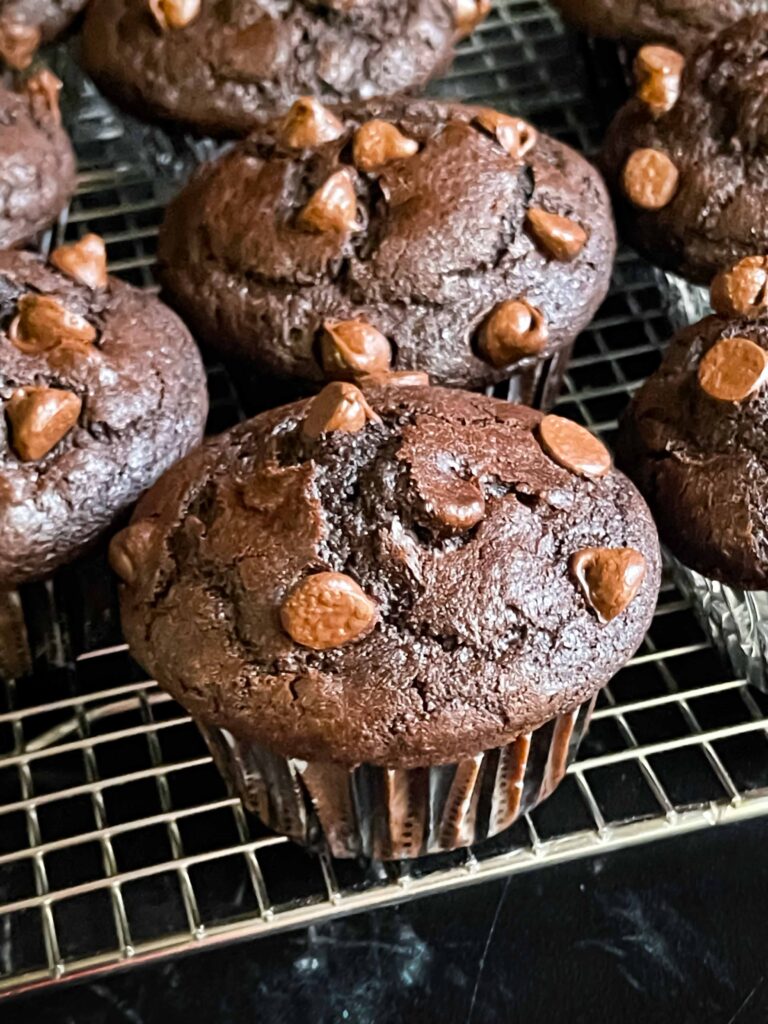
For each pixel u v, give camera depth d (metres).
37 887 0.22
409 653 0.20
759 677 0.25
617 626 0.21
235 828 0.23
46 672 0.26
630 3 0.33
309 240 0.26
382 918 0.23
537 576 0.21
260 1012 0.22
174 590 0.21
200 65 0.31
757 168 0.28
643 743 0.24
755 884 0.23
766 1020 0.21
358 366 0.25
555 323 0.26
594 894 0.23
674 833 0.23
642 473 0.24
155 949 0.21
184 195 0.28
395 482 0.21
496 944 0.22
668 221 0.28
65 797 0.23
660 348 0.31
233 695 0.20
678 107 0.29
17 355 0.23
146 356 0.24
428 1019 0.21
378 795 0.21
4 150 0.28
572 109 0.37
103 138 0.36
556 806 0.24
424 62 0.32
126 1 0.32
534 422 0.22
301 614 0.20
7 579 0.23
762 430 0.23
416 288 0.26
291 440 0.22
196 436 0.24
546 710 0.20
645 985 0.22
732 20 0.33
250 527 0.21
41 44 0.34
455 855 0.23
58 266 0.25
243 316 0.26
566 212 0.27
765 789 0.23
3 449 0.23
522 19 0.39
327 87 0.31
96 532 0.23
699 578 0.25
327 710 0.20
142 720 0.25
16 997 0.21
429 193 0.26
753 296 0.24
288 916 0.22
